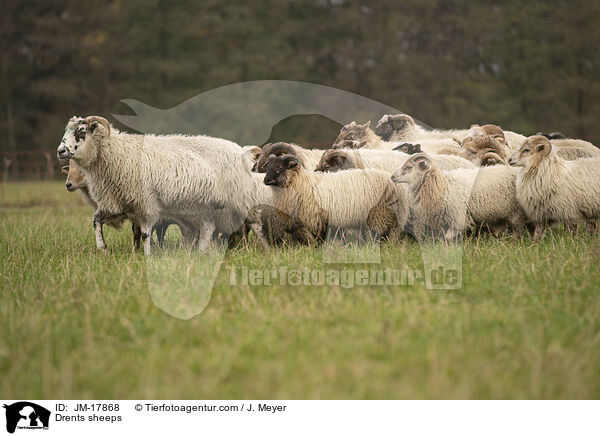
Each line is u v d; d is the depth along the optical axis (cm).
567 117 5406
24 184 3909
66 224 1839
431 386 568
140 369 615
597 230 1304
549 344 642
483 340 653
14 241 1383
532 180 1245
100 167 1254
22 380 593
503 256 989
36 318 743
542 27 5469
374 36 5753
